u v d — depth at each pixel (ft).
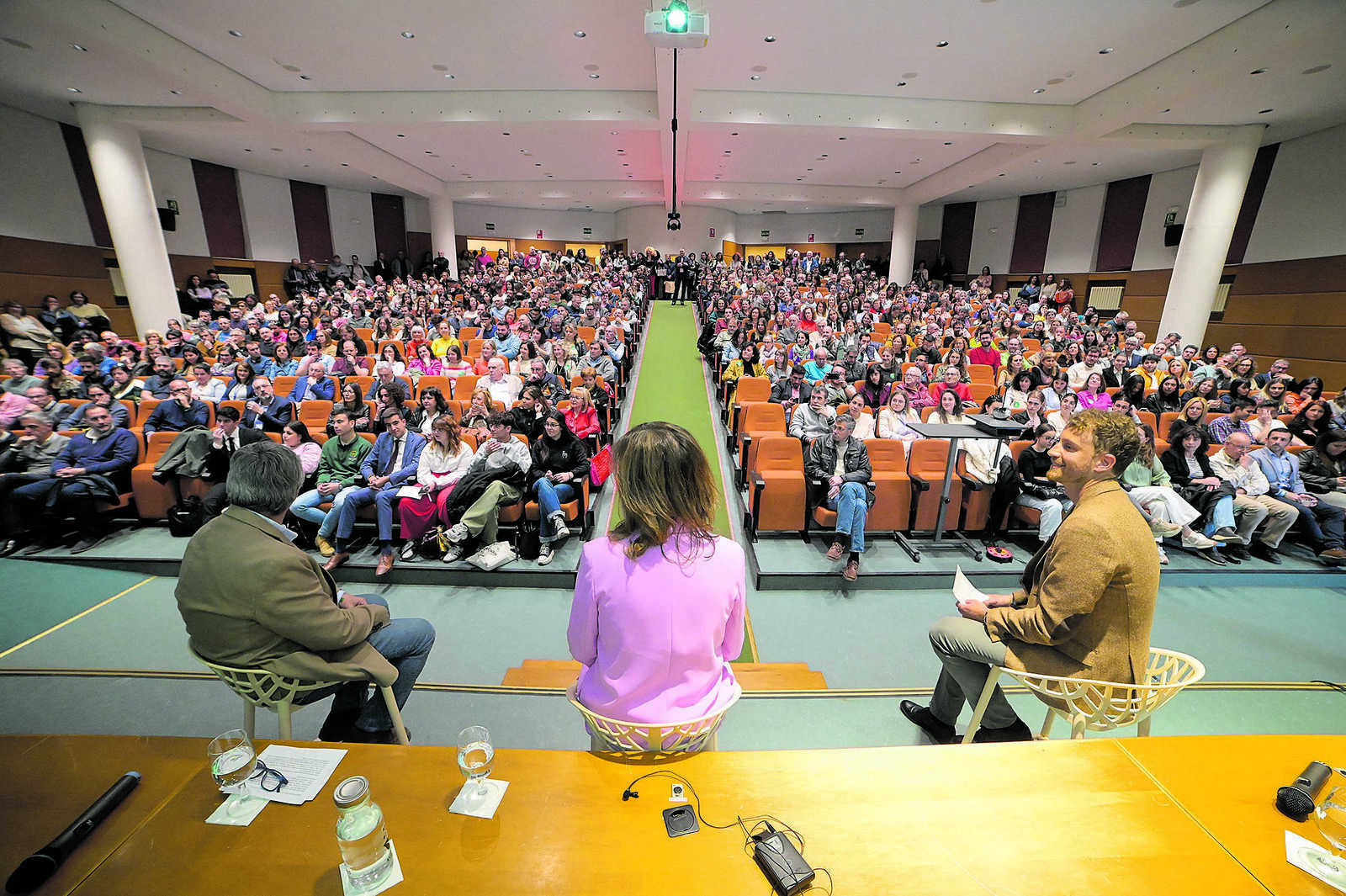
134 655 9.80
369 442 14.87
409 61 27.02
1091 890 2.97
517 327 30.35
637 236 75.05
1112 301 48.29
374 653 5.73
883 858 3.11
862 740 7.77
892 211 71.05
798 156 45.21
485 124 31.83
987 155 40.88
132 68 25.71
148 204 31.83
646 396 26.73
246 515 5.18
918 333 34.45
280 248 50.11
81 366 22.17
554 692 8.73
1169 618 11.51
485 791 3.50
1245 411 17.01
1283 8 19.70
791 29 23.43
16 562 12.85
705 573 3.68
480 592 12.23
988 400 17.44
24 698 8.61
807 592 12.34
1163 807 3.51
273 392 17.07
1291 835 3.32
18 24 21.49
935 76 27.86
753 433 17.48
